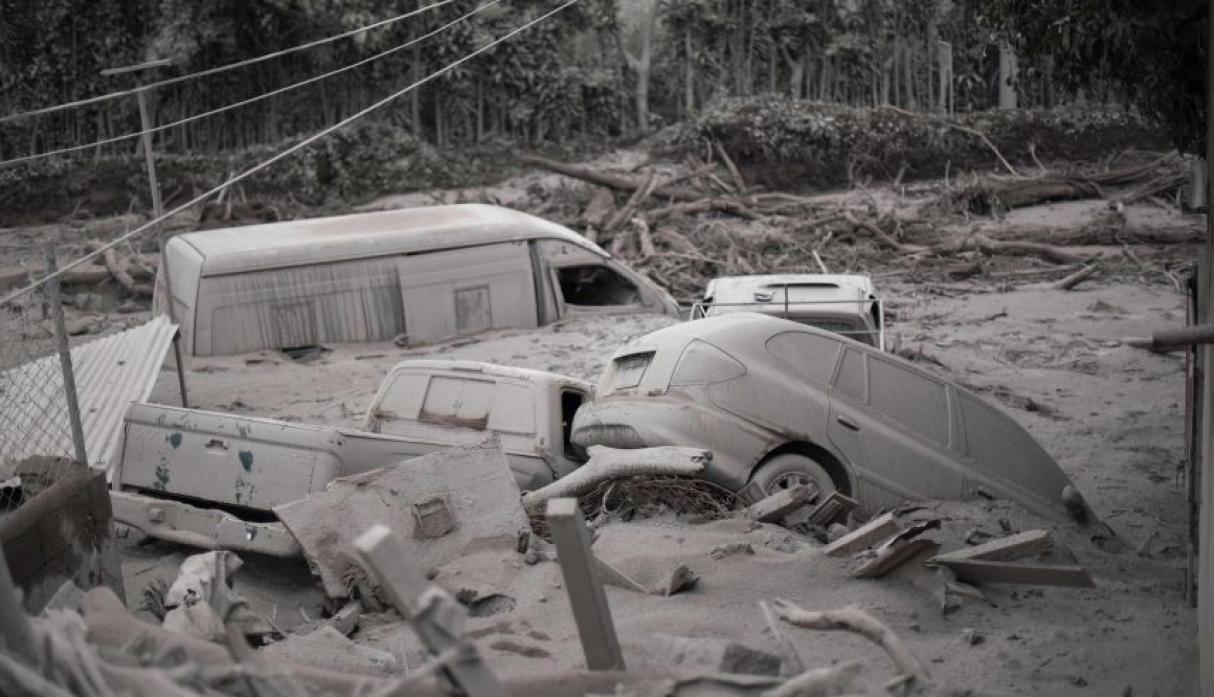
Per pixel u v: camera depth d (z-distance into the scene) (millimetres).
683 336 10602
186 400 16375
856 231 31766
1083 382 18781
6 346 9359
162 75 39531
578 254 22672
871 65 45750
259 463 9953
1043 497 11492
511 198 36750
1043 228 31953
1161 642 6812
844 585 7684
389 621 7660
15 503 7418
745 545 8258
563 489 9828
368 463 10000
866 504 10508
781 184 39812
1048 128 43656
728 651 5203
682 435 9992
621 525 9195
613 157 40625
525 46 42156
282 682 4363
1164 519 12555
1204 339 4133
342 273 21312
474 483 8531
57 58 39750
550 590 7574
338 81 40844
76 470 7594
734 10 45094
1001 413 11523
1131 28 10352
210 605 6531
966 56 45469
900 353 19844
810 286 16500
